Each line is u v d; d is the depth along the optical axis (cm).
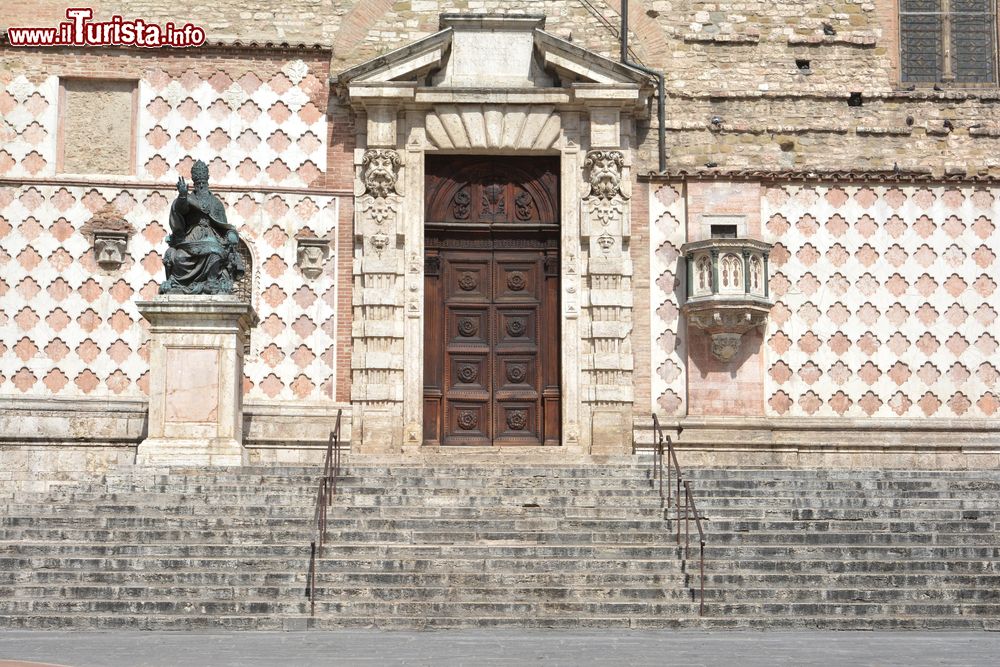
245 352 2509
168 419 2134
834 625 1606
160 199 2533
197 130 2556
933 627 1614
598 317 2522
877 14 2673
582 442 2500
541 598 1655
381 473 2103
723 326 2495
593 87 2531
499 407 2573
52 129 2525
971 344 2572
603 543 1795
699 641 1484
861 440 2528
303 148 2567
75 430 2444
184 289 2177
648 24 2647
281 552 1744
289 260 2539
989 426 2538
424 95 2541
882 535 1836
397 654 1365
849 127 2638
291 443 2478
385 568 1709
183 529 1791
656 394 2536
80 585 1638
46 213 2506
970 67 2714
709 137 2622
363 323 2516
